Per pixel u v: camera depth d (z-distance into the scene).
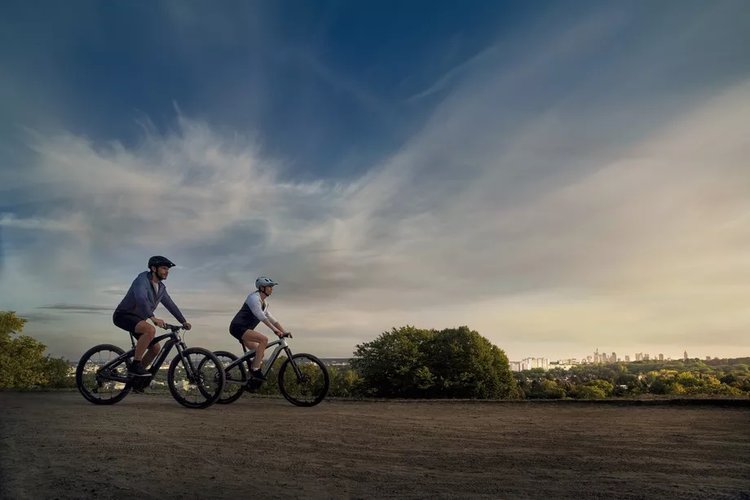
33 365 17.98
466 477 4.20
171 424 6.62
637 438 5.81
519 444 5.52
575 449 5.25
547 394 32.69
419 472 4.37
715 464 4.60
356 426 6.66
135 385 8.48
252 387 8.97
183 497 3.68
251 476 4.23
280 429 6.37
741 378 22.67
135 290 8.18
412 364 27.31
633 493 3.73
